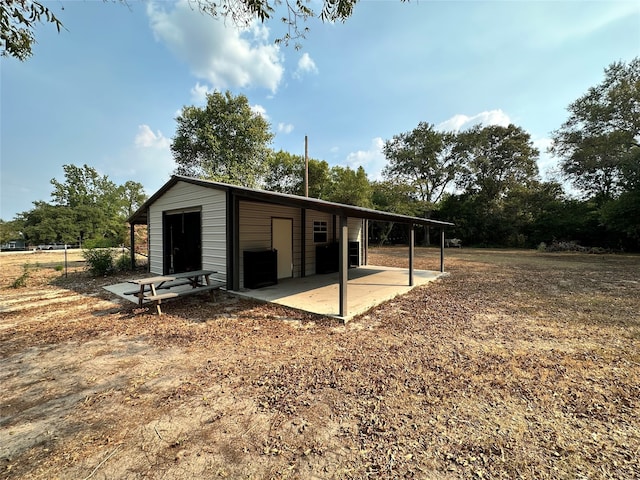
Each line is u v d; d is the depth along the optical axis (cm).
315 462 171
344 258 454
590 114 1752
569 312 499
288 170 2819
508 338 380
